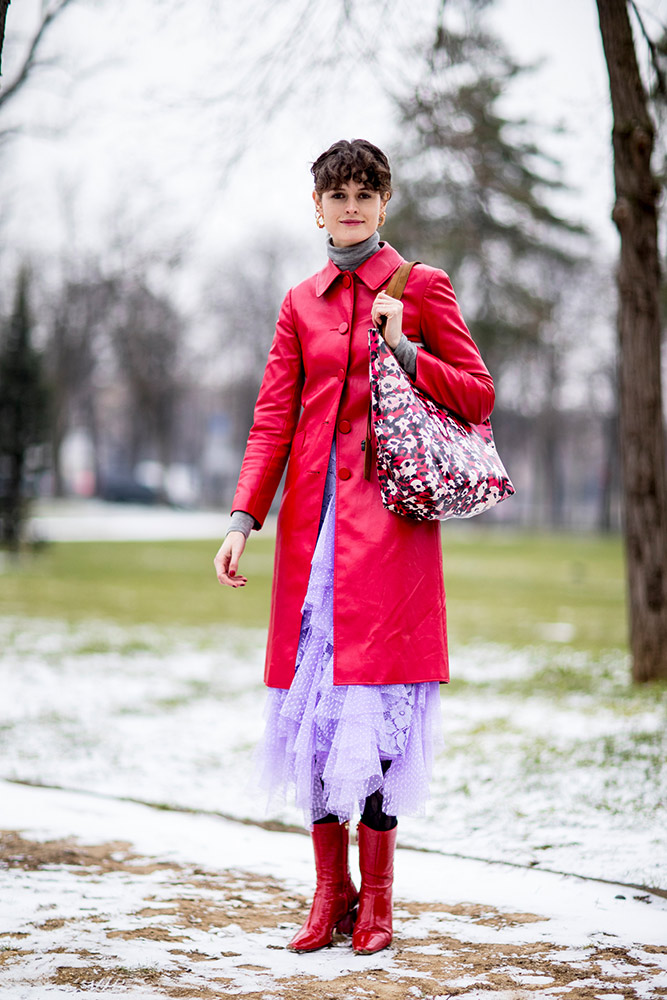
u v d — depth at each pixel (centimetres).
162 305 5694
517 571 3186
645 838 539
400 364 389
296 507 403
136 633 1588
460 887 466
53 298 5719
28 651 1327
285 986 346
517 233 2489
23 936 387
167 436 7375
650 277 1035
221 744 802
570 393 6744
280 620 402
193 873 486
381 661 379
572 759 730
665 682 1055
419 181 2109
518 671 1229
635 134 997
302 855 523
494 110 1516
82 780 672
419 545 393
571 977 354
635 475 1061
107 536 4500
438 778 688
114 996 331
